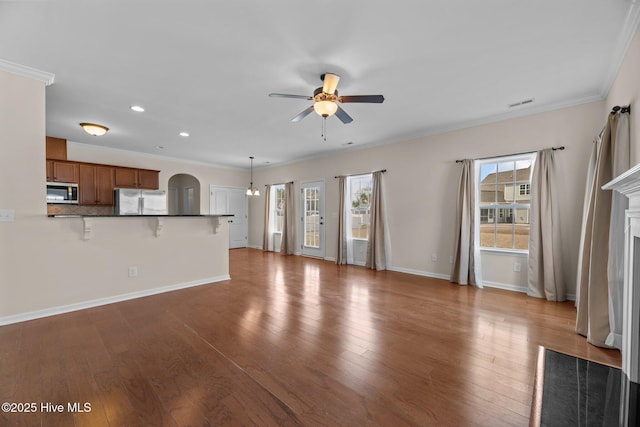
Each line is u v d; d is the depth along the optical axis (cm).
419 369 191
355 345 224
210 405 154
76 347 218
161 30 205
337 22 196
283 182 741
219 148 577
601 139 241
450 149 439
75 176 504
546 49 228
